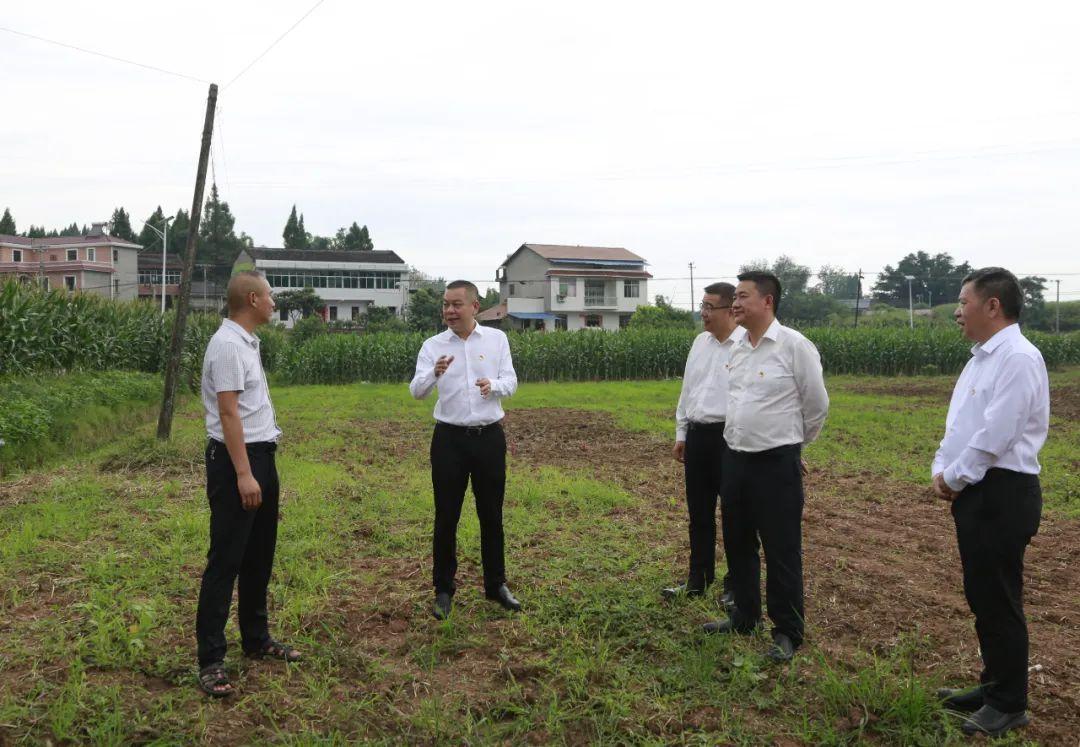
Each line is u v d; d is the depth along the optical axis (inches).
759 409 166.4
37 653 156.6
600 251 2396.7
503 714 140.6
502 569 194.5
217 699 142.6
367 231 3240.7
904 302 3004.4
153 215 3097.9
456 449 187.8
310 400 739.4
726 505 174.4
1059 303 2714.1
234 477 146.9
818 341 1203.9
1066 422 590.2
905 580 216.4
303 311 2246.6
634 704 143.4
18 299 562.3
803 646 171.3
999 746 130.6
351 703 141.2
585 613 185.3
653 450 449.7
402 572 217.6
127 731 128.3
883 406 690.2
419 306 2038.6
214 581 145.9
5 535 245.1
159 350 827.4
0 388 478.6
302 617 181.2
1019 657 134.6
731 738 133.7
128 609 181.0
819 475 372.8
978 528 136.0
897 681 150.9
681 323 1729.8
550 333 1127.6
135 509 284.5
